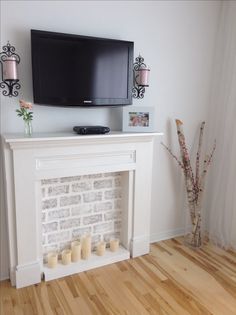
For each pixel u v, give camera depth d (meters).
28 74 1.99
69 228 2.31
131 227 2.44
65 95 2.04
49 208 2.19
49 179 2.14
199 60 2.65
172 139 2.66
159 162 2.64
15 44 1.92
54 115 2.13
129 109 2.30
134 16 2.28
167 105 2.58
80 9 2.08
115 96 2.22
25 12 1.92
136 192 2.38
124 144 2.23
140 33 2.33
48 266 2.18
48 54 1.95
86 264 2.25
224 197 2.68
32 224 2.00
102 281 2.13
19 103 1.98
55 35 1.94
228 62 2.56
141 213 2.44
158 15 2.38
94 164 2.15
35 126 2.08
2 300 1.91
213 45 2.69
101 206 2.41
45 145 1.92
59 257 2.30
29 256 2.04
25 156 1.89
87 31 2.13
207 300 1.95
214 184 2.78
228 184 2.62
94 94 2.14
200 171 2.88
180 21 2.48
